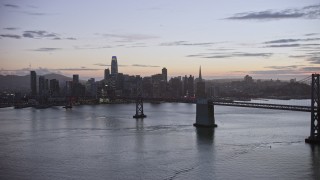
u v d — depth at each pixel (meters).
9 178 96.50
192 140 149.12
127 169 103.94
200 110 198.88
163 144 140.50
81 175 98.81
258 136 158.00
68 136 163.38
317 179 93.38
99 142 146.25
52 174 99.75
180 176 97.12
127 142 145.75
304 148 128.25
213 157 117.12
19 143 144.88
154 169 103.81
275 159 112.75
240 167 104.62
